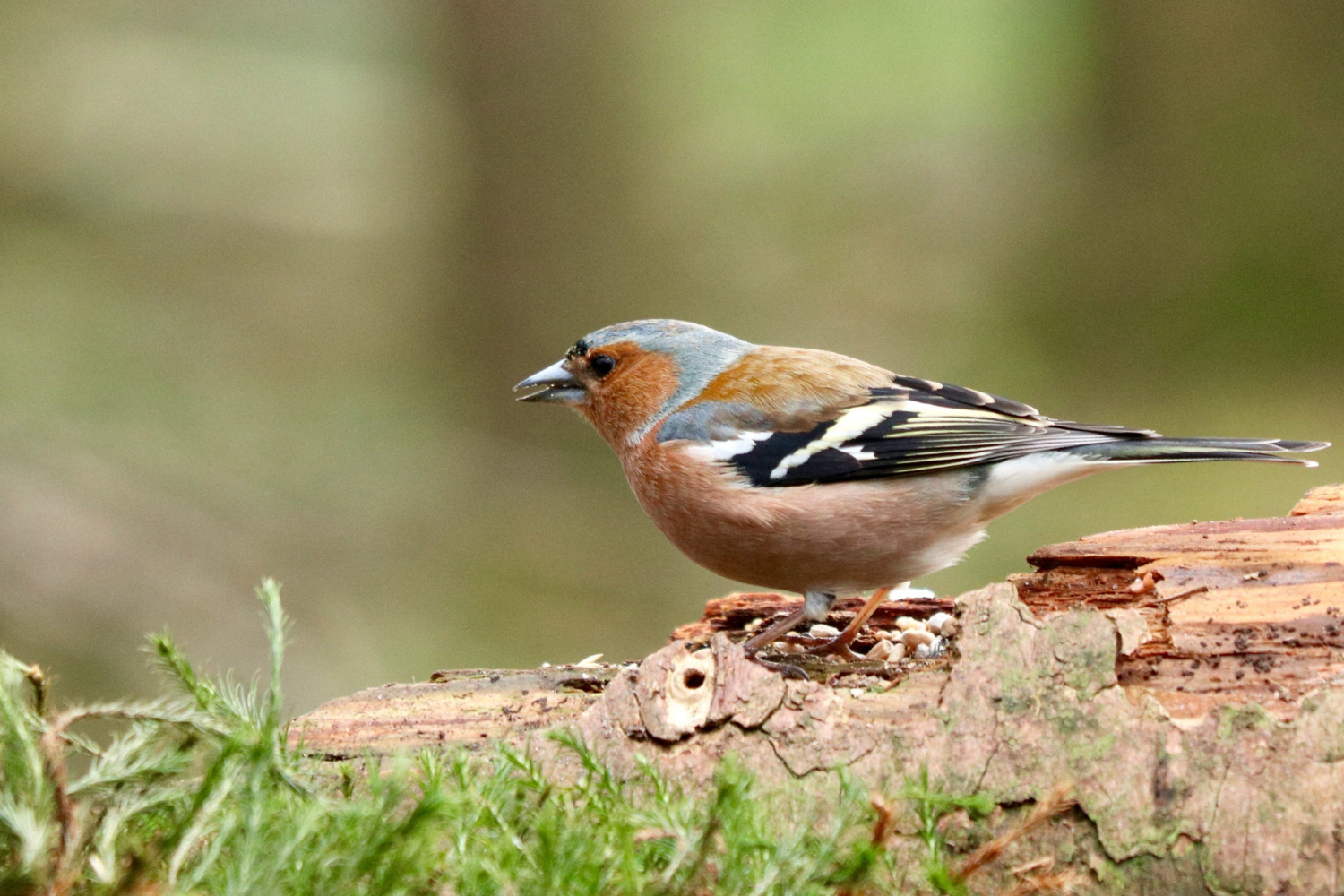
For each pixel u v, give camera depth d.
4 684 3.43
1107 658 3.88
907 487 6.06
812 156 22.78
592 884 3.15
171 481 15.62
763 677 4.12
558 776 4.15
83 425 16.47
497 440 17.25
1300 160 17.55
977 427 6.14
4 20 28.62
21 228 22.81
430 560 15.06
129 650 13.28
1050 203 19.88
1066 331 18.38
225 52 30.58
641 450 6.55
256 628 13.81
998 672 3.96
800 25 24.62
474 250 17.45
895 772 3.90
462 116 17.38
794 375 6.46
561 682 4.86
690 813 3.44
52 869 3.12
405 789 3.79
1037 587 5.24
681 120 19.61
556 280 17.34
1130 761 3.76
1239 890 3.59
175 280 21.91
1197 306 17.89
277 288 21.88
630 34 17.50
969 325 18.89
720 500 6.14
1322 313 17.20
